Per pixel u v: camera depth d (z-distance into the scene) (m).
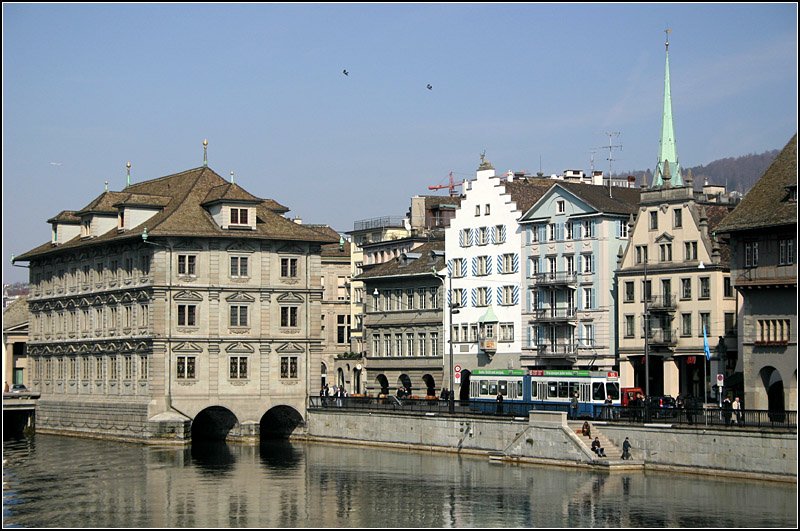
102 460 104.75
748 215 97.38
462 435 104.69
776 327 96.69
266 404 121.75
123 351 123.44
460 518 74.44
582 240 124.81
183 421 117.69
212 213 122.56
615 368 121.81
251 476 93.56
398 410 112.31
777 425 81.56
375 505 79.56
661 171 126.88
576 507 76.62
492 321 133.00
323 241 124.69
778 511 73.00
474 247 136.00
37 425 138.75
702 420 87.31
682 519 71.94
